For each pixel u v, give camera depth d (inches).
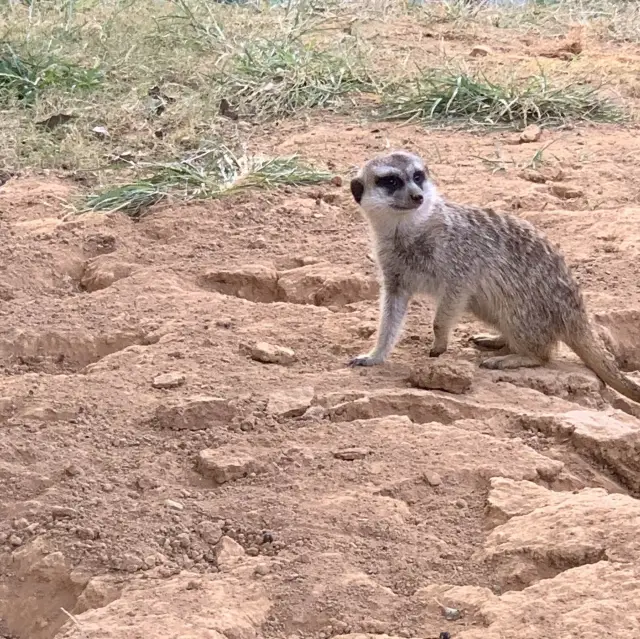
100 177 100.9
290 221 94.1
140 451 69.5
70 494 66.7
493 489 66.6
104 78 118.8
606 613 59.5
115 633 59.4
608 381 77.5
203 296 83.4
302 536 64.3
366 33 146.5
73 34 132.6
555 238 91.3
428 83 119.3
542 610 60.1
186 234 92.3
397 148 107.3
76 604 62.5
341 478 67.6
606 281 85.3
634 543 62.7
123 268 87.4
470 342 80.4
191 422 71.1
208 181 98.7
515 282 76.5
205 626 59.7
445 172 102.3
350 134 110.6
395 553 63.8
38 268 87.2
